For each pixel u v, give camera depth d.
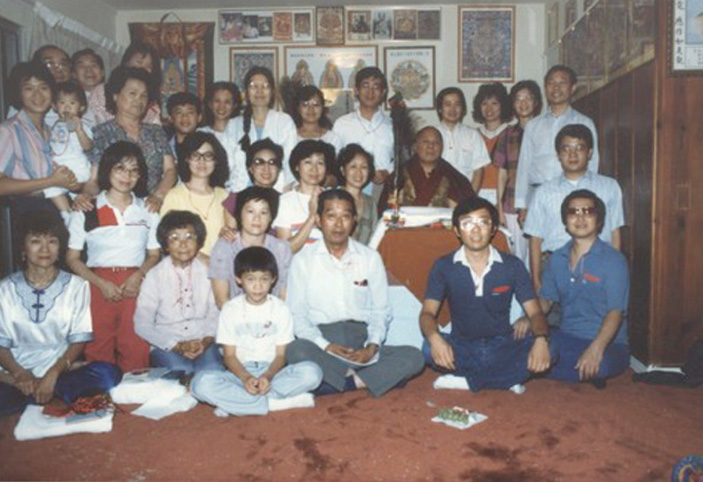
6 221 4.65
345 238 3.32
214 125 4.55
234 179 4.36
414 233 3.70
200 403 3.17
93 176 3.87
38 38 5.30
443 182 4.54
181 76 7.04
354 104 6.95
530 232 3.94
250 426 2.84
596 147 4.27
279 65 7.00
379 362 3.25
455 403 3.12
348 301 3.36
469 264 3.37
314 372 3.05
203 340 3.39
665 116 3.48
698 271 3.55
